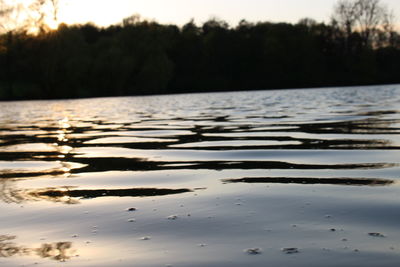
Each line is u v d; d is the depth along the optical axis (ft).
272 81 205.67
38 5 148.56
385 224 9.48
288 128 30.86
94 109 69.56
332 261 7.57
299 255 7.87
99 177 15.53
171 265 7.61
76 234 9.37
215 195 12.38
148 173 16.02
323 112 46.03
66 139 28.25
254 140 24.76
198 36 229.86
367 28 198.29
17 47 151.23
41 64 151.12
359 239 8.61
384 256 7.73
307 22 226.79
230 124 35.58
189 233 9.23
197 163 17.87
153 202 11.80
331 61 215.10
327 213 10.38
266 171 15.74
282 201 11.52
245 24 246.68
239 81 211.61
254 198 11.91
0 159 20.39
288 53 214.48
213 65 223.30
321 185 13.25
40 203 12.01
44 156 21.06
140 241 8.84
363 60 199.11
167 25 219.82
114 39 173.99
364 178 14.08
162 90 170.30
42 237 9.25
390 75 200.95
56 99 142.51
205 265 7.57
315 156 18.75
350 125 31.32
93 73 156.25
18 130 35.94
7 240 9.12
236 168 16.47
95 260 7.95
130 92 164.35
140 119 44.70
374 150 19.84
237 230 9.32
